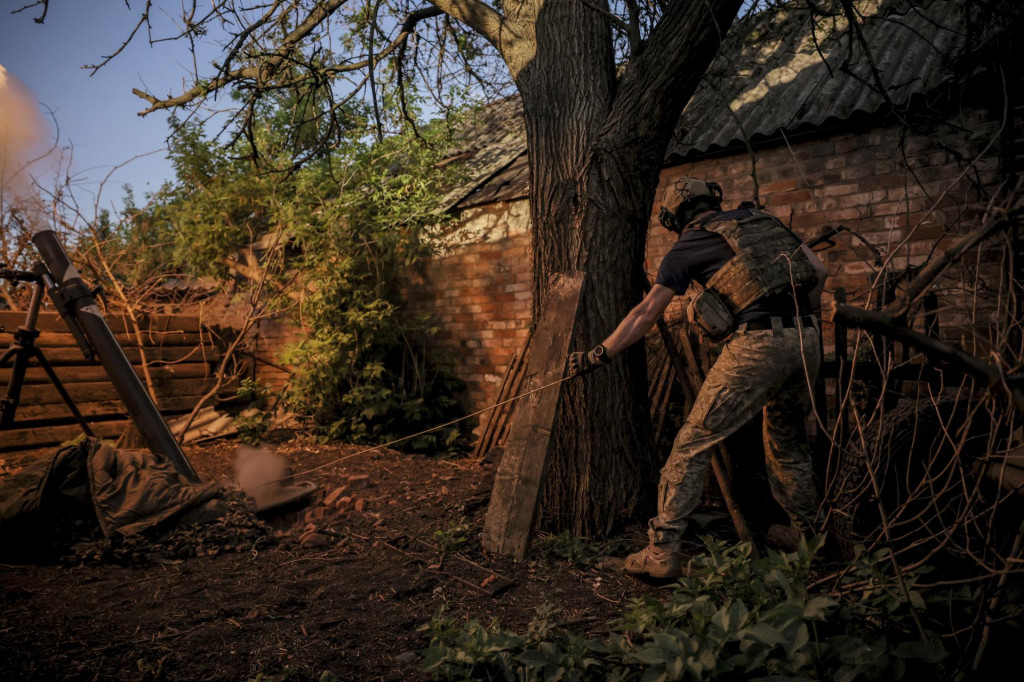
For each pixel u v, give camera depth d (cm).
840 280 445
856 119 430
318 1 446
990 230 141
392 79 557
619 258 345
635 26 352
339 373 665
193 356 762
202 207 780
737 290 254
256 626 244
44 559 316
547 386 316
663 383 433
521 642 211
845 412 209
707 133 500
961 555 200
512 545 308
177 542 325
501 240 636
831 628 200
